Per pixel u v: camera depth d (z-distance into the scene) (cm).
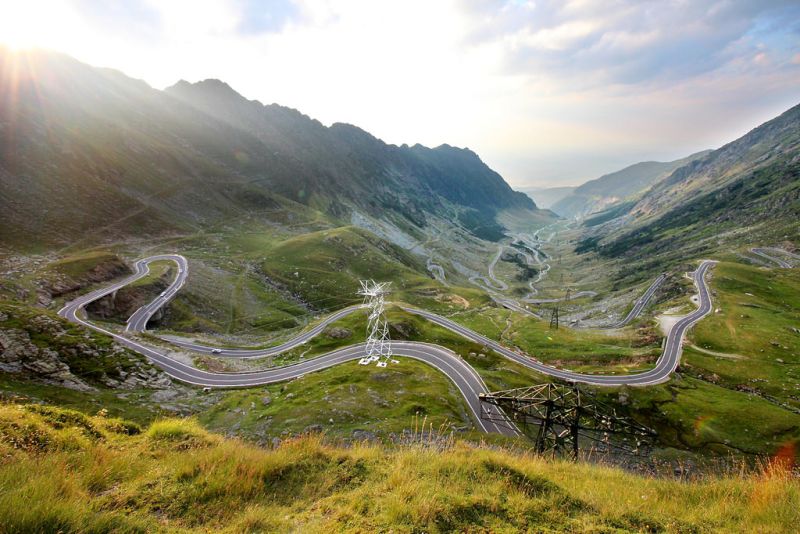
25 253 13750
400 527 910
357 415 6425
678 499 1215
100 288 12138
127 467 1242
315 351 10481
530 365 11206
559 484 1234
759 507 1067
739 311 13612
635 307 19075
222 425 6200
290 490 1186
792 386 9562
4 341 6041
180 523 970
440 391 7650
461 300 18712
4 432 1248
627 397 9269
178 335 10662
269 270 18800
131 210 19850
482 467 1261
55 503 828
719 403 8894
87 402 5678
